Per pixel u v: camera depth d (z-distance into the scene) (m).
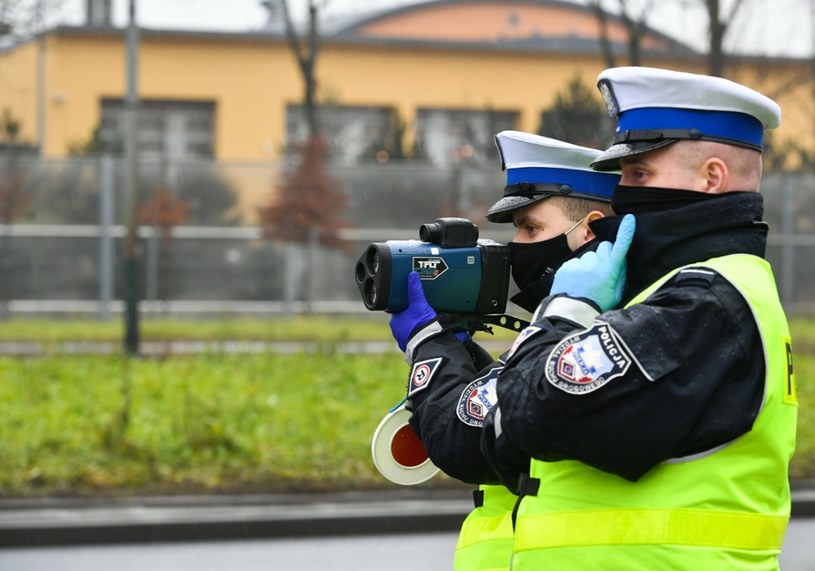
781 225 38.72
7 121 48.59
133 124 27.02
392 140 47.44
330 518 12.05
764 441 3.46
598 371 3.35
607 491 3.50
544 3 61.50
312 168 36.84
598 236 3.90
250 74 53.44
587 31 61.59
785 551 11.38
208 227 36.47
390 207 37.59
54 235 35.88
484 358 4.54
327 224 36.78
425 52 55.06
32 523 11.66
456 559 4.37
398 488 13.13
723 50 30.05
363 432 15.37
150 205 35.94
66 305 35.88
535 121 55.81
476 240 4.41
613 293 3.71
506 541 4.17
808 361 24.62
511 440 3.57
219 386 18.81
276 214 36.56
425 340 4.22
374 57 54.81
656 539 3.41
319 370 20.98
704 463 3.43
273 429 15.30
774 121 3.70
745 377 3.43
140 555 11.33
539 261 4.41
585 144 41.06
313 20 44.41
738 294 3.45
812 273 38.78
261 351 24.20
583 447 3.39
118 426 14.38
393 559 11.18
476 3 61.03
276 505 12.59
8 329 31.53
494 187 38.00
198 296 36.28
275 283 36.72
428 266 4.27
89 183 36.12
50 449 14.16
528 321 4.46
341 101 54.41
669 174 3.67
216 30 52.94
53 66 52.06
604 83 3.78
